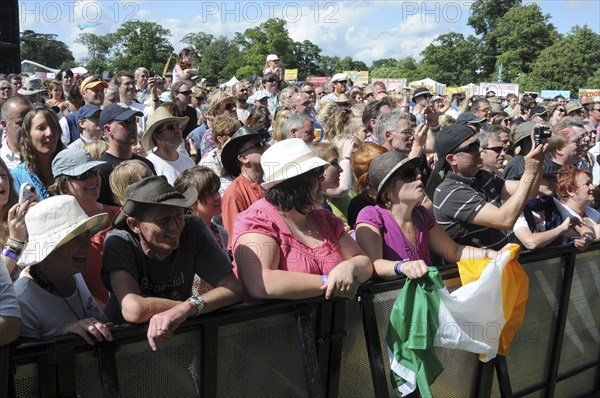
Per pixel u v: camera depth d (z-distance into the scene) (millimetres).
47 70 22516
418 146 4359
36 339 2098
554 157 4555
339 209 4742
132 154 4586
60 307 2346
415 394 2926
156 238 2348
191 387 2375
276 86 10344
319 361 2689
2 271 2041
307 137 5109
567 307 3785
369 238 3014
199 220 2639
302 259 2658
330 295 2584
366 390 2943
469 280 3088
